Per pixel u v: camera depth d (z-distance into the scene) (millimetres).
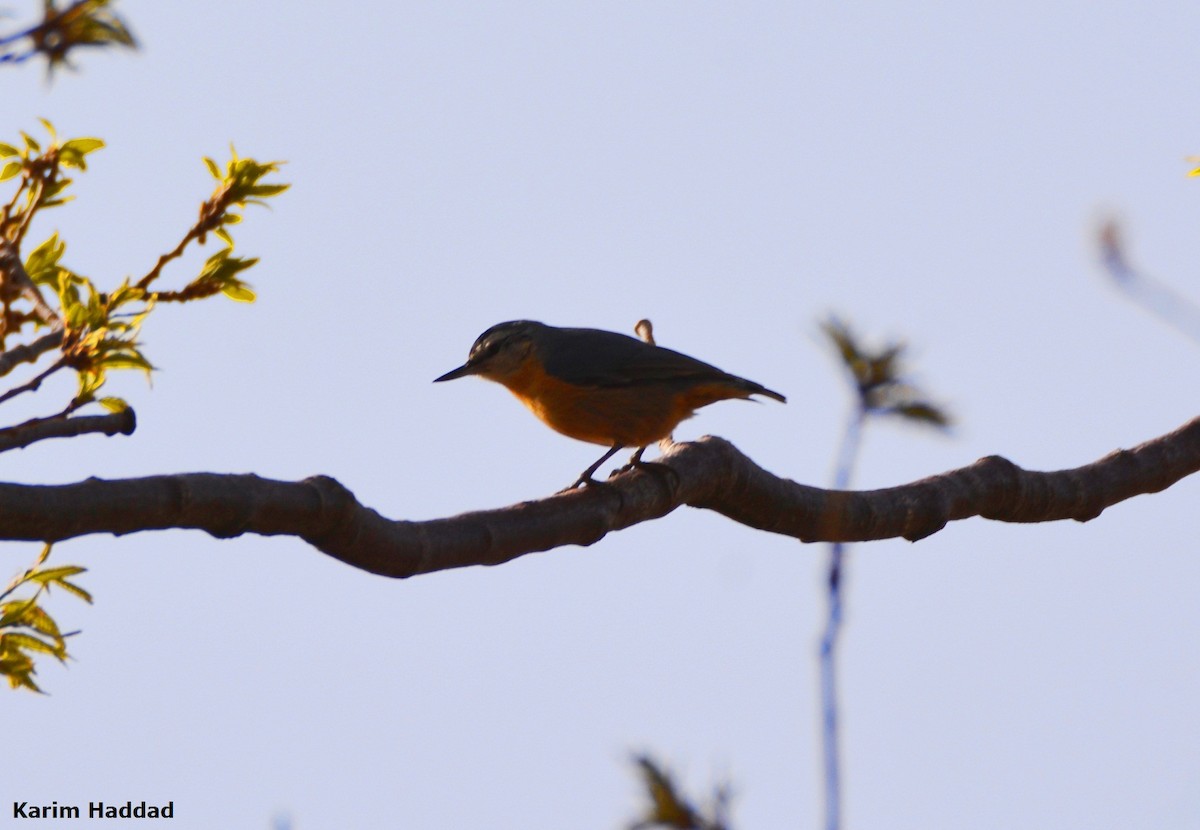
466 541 8648
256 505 7316
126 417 7832
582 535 9547
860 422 3787
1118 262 4699
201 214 10156
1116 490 11719
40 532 6707
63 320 9359
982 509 11250
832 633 4238
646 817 4266
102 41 6223
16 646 8656
